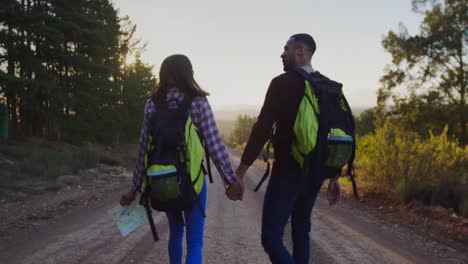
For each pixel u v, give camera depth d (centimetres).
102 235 514
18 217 619
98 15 2828
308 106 215
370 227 609
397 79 3055
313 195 243
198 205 240
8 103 2230
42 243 470
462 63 2856
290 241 497
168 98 245
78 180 1114
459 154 912
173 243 276
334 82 235
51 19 2072
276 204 227
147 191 240
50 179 1093
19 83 1800
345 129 222
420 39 2905
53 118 2534
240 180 236
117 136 3148
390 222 649
